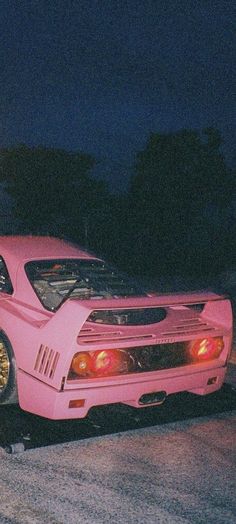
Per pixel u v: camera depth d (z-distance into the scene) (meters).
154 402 4.86
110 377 4.59
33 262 5.54
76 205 18.02
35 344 4.64
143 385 4.71
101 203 18.11
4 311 5.04
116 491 3.97
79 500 3.83
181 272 15.27
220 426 5.10
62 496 3.87
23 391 4.77
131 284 5.91
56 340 4.49
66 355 4.41
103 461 4.39
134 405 4.77
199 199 17.62
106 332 4.59
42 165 18.23
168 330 4.86
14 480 4.05
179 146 17.34
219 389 5.82
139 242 16.97
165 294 4.88
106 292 5.63
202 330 5.04
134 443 4.71
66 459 4.39
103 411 5.20
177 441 4.79
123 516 3.67
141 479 4.15
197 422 5.15
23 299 5.18
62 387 4.45
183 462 4.43
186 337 4.88
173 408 5.38
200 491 4.02
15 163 18.27
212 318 5.25
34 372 4.64
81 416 4.57
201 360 5.12
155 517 3.68
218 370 5.18
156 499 3.89
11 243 5.94
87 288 5.64
